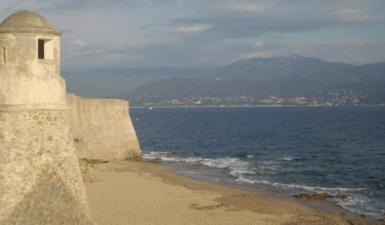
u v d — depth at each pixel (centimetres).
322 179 5544
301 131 13588
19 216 1855
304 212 3769
